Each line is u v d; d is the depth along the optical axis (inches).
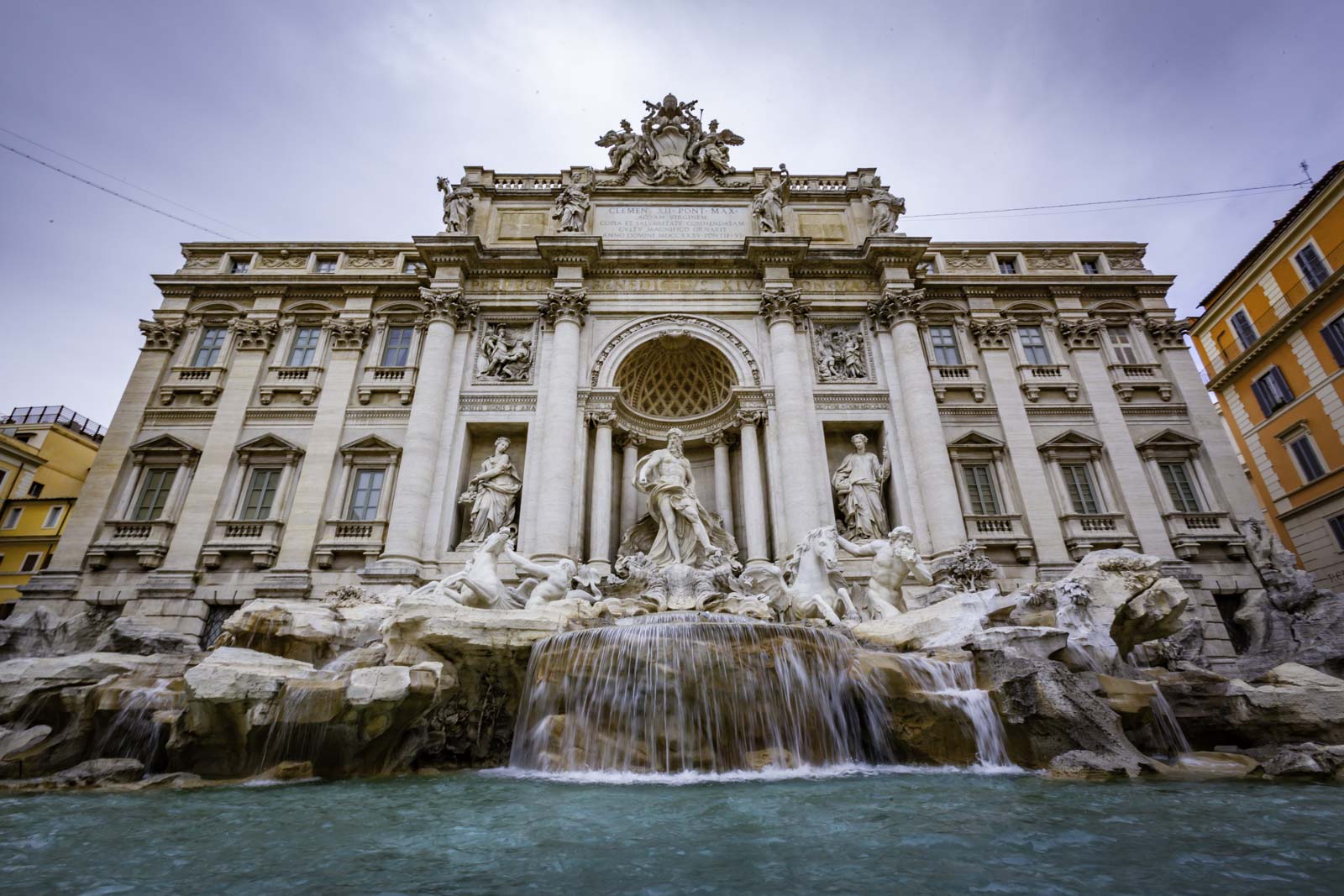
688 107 1278.3
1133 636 582.9
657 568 815.7
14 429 1616.6
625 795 305.1
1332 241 1127.6
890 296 1075.3
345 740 385.1
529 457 972.6
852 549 677.9
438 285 1076.5
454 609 491.2
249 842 225.6
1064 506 977.5
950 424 1040.8
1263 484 1316.4
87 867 196.9
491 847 214.4
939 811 259.1
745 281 1124.5
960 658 433.4
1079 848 204.4
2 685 421.7
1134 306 1149.1
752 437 998.4
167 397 1035.9
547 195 1202.0
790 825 239.3
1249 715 439.5
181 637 721.0
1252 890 161.9
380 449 983.6
